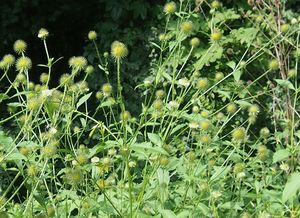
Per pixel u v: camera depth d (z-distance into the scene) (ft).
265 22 19.06
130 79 24.38
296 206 10.47
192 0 23.07
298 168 12.62
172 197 11.54
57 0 27.78
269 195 10.71
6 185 17.78
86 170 10.56
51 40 28.78
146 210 10.84
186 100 20.95
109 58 24.71
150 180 11.66
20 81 12.08
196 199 11.08
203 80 12.65
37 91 12.03
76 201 10.92
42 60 28.76
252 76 21.38
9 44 28.04
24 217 9.59
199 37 23.32
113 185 11.84
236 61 22.63
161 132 11.84
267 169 12.95
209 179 10.90
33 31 27.96
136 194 11.51
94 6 27.96
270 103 20.65
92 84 24.89
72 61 11.94
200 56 22.67
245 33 21.84
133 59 24.99
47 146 9.68
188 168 11.69
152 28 24.59
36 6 27.78
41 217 9.62
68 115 11.48
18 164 9.54
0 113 23.73
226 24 23.75
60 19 28.58
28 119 9.78
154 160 11.05
